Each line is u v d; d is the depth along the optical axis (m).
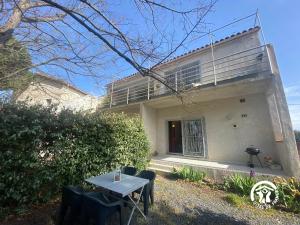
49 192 4.52
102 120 6.11
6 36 4.27
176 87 4.91
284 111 6.08
